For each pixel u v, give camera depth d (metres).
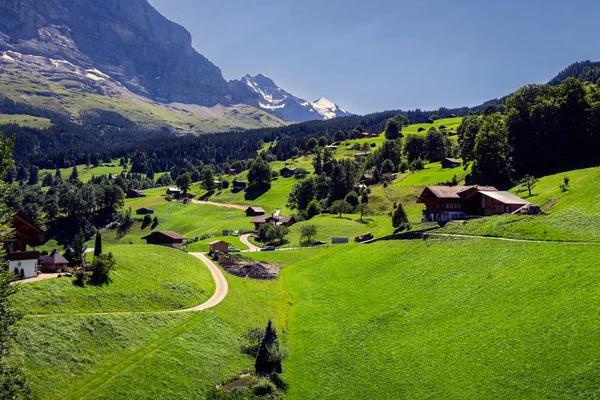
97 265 75.75
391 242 103.81
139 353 61.88
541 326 56.34
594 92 151.50
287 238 154.50
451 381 54.16
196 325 72.25
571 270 64.69
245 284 100.00
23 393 44.88
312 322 79.31
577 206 88.75
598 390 44.91
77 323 61.94
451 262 83.06
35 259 78.06
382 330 70.56
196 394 57.09
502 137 152.50
